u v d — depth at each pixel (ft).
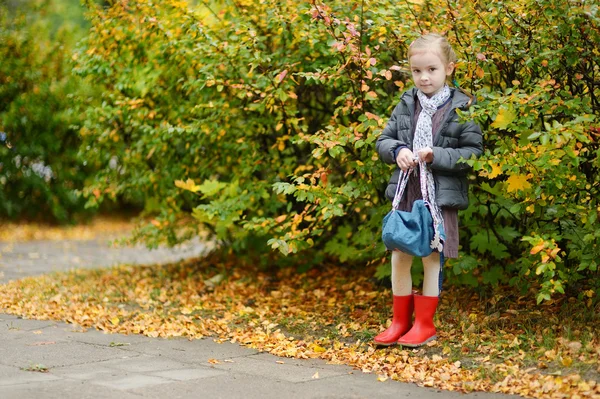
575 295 17.97
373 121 16.29
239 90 20.36
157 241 25.57
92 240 39.99
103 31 22.90
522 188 15.34
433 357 14.30
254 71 20.56
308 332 16.96
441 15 17.39
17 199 44.55
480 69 15.93
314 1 16.94
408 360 14.47
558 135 13.57
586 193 16.15
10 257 32.24
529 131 15.78
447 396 12.37
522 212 16.97
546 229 16.57
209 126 21.35
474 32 16.24
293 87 19.54
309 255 24.59
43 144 43.32
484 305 18.16
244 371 13.84
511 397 12.28
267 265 25.27
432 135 14.88
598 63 16.03
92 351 15.26
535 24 15.96
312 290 22.00
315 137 16.70
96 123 24.68
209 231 27.48
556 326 16.08
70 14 47.50
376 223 19.39
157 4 21.61
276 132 22.40
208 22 22.02
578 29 15.17
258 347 15.78
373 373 13.80
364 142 16.47
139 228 26.73
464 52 16.66
